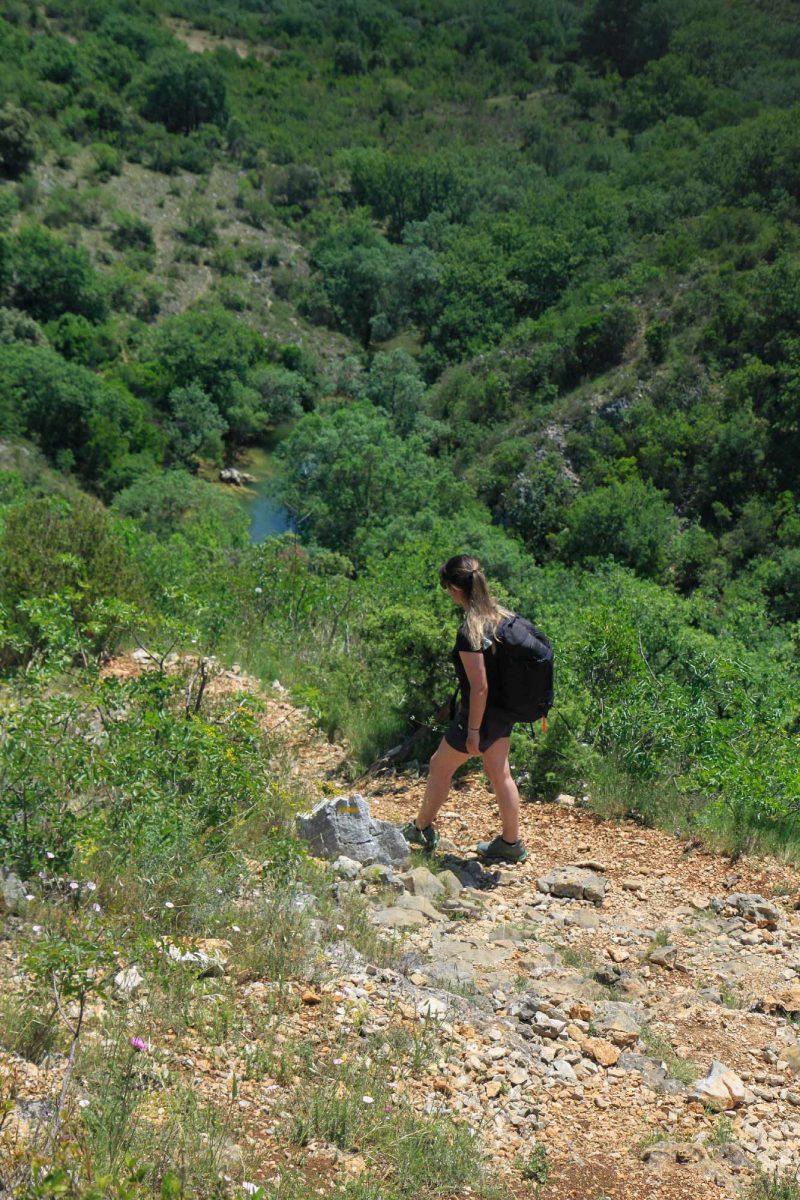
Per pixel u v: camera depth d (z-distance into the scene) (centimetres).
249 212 11600
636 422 6088
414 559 1667
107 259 9844
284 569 1209
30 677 494
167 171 12088
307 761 691
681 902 506
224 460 7412
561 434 6222
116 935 355
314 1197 247
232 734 535
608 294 7356
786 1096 335
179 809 462
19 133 10675
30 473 6047
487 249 9619
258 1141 272
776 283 6306
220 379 7881
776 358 6122
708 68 15062
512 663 491
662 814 614
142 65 14175
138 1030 311
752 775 632
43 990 304
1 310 7662
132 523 1360
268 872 454
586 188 11288
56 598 577
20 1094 262
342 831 518
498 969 416
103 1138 246
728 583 4800
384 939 424
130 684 522
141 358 8131
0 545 874
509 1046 349
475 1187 270
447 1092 315
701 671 903
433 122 15488
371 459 5162
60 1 15900
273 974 375
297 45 18325
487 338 8819
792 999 395
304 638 1032
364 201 12556
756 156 9444
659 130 13775
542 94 17088
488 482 5944
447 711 696
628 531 5147
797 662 1301
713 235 8000
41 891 391
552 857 550
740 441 5606
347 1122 285
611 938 457
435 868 518
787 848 574
